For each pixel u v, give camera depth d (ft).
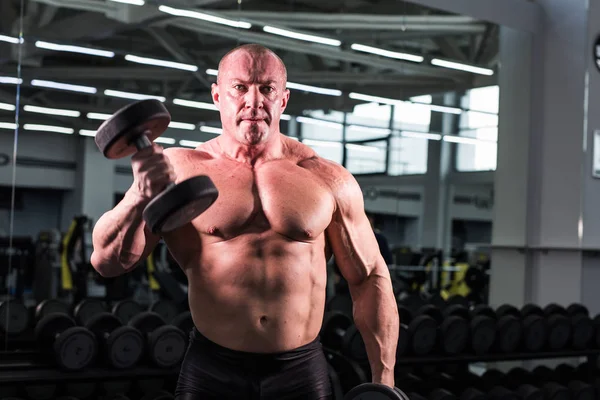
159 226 3.41
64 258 11.87
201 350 4.16
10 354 10.41
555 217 16.42
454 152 15.48
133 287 12.62
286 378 4.09
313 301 4.21
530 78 16.63
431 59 15.26
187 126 12.64
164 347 10.45
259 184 4.18
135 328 10.38
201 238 4.06
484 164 15.90
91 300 11.89
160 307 12.48
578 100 16.16
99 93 12.00
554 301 16.37
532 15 16.65
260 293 4.02
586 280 16.21
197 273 4.10
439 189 15.21
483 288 15.84
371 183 14.34
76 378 9.87
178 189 3.32
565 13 16.48
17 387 10.38
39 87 11.59
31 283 11.62
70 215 11.84
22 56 11.48
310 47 13.91
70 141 11.81
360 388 4.32
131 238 3.81
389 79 14.70
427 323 12.07
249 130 4.07
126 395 11.35
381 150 14.52
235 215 4.02
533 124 16.69
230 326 4.04
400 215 14.66
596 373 14.37
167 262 12.66
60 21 11.75
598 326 14.17
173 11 12.59
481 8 15.84
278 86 4.12
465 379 13.30
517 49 16.46
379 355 4.51
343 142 14.10
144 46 12.36
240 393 4.04
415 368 13.70
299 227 4.07
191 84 12.71
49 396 10.71
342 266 4.55
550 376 14.20
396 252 14.58
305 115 13.75
